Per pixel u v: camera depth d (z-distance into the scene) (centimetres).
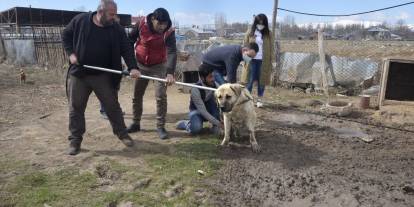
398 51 2289
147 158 528
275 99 958
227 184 462
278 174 491
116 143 589
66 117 754
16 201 411
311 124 720
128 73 539
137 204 412
